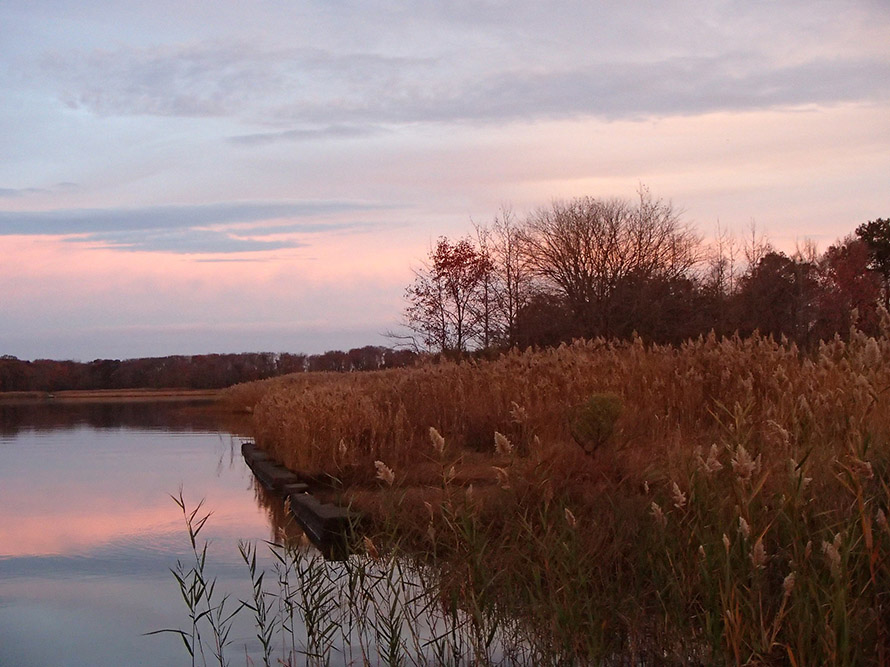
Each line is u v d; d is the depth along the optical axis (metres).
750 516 5.08
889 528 4.55
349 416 13.59
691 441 9.19
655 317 31.56
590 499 7.35
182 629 6.58
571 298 32.94
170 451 21.52
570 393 12.08
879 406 6.98
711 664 4.72
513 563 6.22
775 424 6.09
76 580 8.16
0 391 78.19
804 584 4.71
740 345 12.56
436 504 7.59
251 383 43.75
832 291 38.12
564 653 5.23
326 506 9.77
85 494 13.83
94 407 54.59
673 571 5.35
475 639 5.69
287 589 6.67
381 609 6.53
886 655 4.49
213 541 9.82
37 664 5.85
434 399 14.23
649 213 34.47
